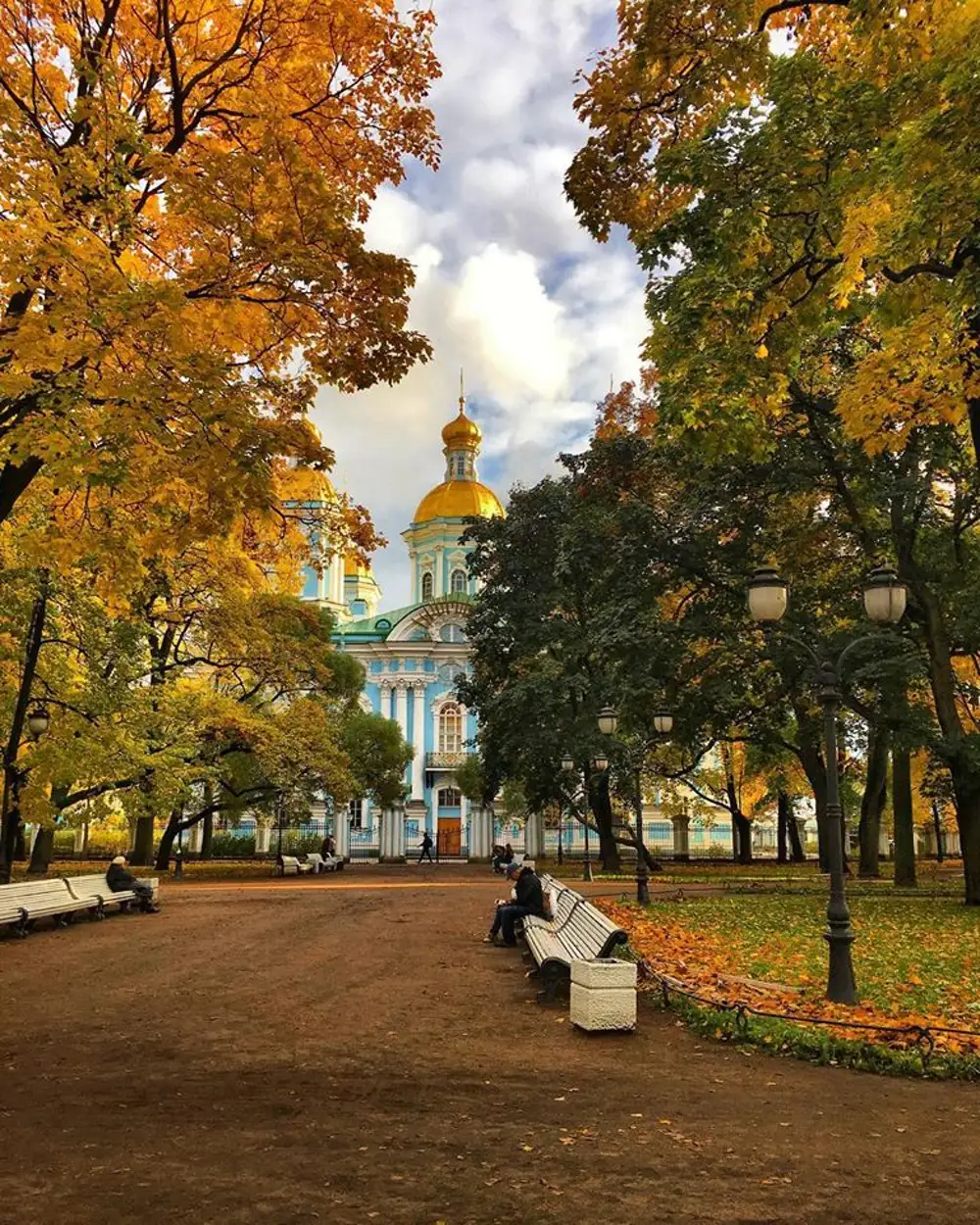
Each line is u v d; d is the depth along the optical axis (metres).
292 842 54.12
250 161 9.30
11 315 9.94
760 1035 7.68
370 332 10.49
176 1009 9.09
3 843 18.33
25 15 10.20
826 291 12.74
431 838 57.25
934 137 8.74
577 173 12.18
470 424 69.44
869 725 27.02
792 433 21.28
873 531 21.94
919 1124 5.70
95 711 22.17
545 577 34.19
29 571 18.30
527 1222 4.22
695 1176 4.80
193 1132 5.41
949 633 22.06
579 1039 7.91
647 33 10.80
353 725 48.03
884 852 54.75
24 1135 5.34
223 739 33.50
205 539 10.45
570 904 13.11
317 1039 7.84
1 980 10.86
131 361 8.86
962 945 13.75
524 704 32.66
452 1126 5.55
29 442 8.54
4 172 8.29
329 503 13.33
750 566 23.09
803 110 11.52
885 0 8.84
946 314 11.04
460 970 11.55
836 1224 4.25
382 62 11.23
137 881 19.33
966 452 20.31
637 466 28.56
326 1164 4.90
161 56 11.14
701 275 12.27
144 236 10.71
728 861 47.97
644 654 24.25
